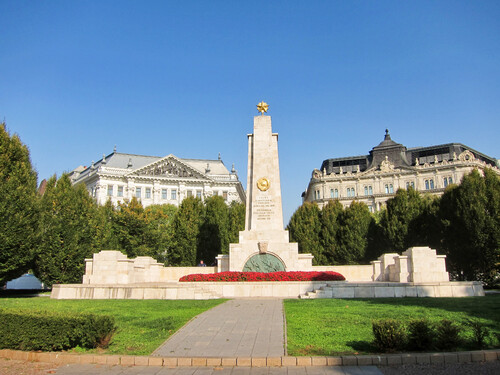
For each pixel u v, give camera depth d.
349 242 43.00
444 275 24.06
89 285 21.45
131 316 15.15
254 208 28.73
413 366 9.62
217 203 46.47
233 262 27.67
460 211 34.59
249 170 30.06
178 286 20.98
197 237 44.31
